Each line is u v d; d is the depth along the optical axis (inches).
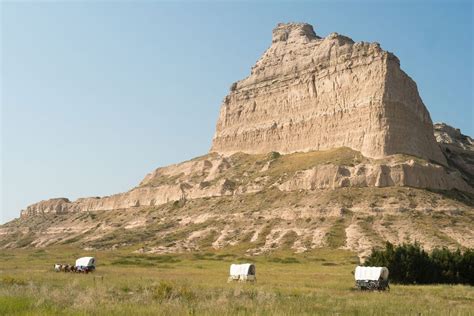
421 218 5462.6
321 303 1507.1
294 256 4808.1
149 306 1210.0
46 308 1112.8
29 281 2021.4
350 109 7465.6
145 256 5068.9
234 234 6043.3
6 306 1110.4
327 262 4382.4
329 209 5841.5
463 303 1718.8
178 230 6776.6
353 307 1422.2
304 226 5723.4
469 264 3021.7
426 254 3058.6
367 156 6811.0
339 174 6402.6
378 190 6058.1
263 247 5423.2
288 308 1279.5
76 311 1090.1
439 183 6417.3
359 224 5438.0
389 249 3070.9
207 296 1561.3
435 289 2395.4
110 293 1630.2
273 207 6382.9
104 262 4298.7
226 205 7042.3
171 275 2827.3
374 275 2298.2
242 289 1894.7
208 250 5669.3
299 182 6697.8
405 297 1866.4
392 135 6860.2
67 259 4731.8
